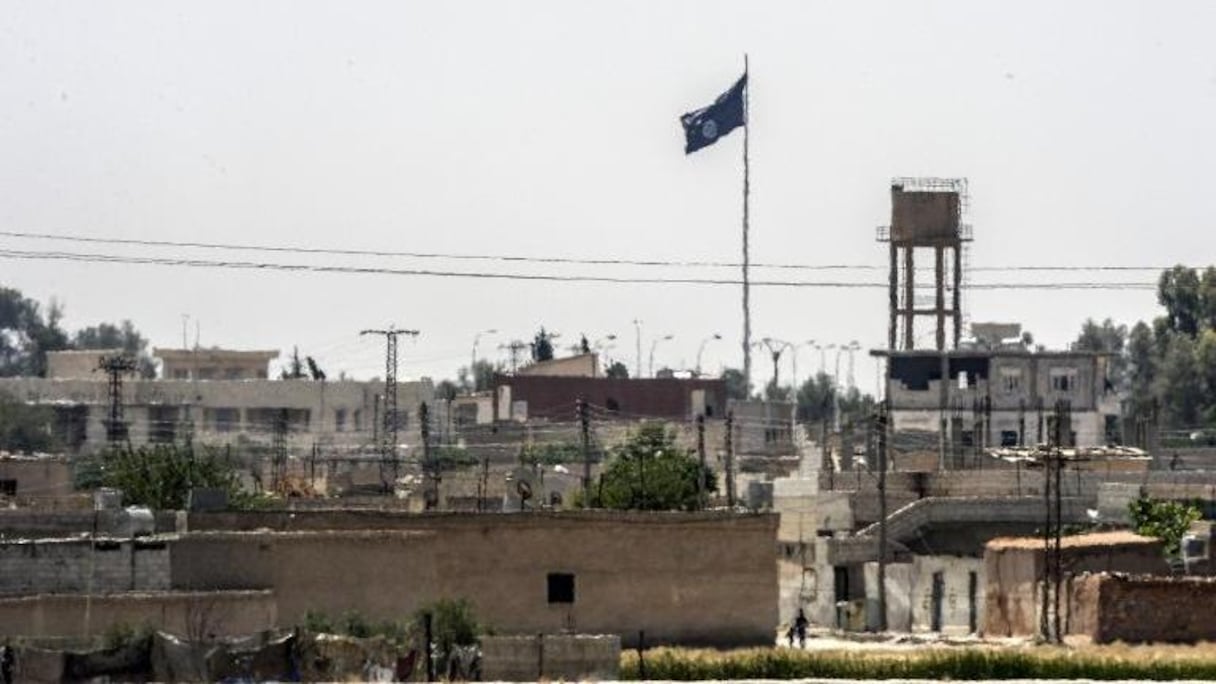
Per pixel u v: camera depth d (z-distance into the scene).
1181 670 143.00
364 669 128.62
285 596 149.62
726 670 145.25
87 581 143.75
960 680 138.50
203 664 124.06
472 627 145.75
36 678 121.31
